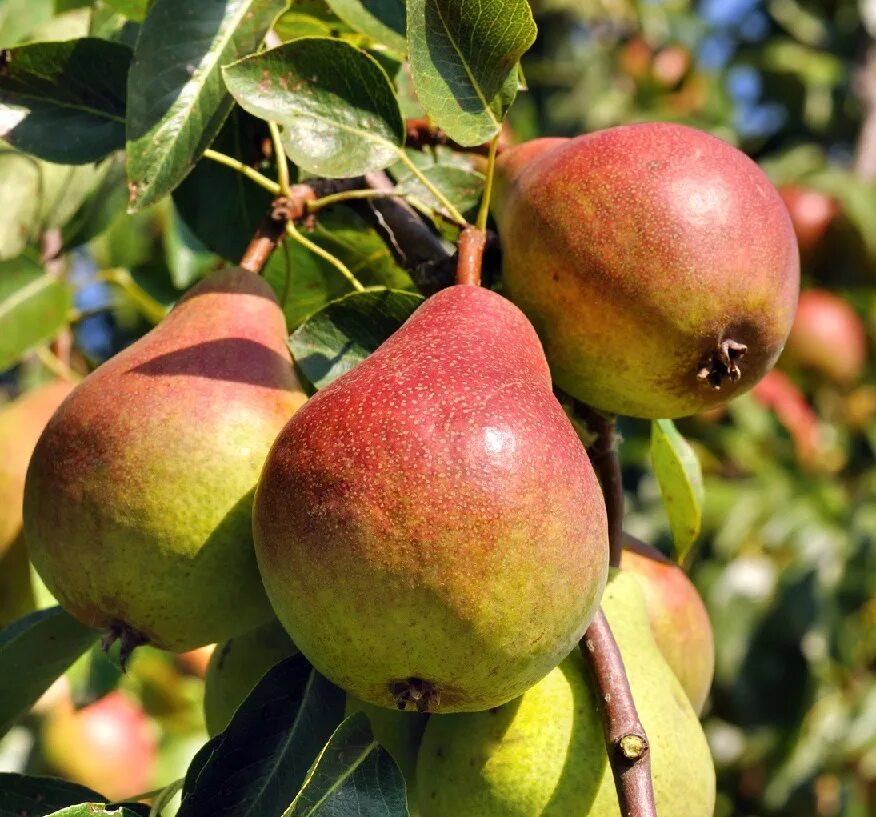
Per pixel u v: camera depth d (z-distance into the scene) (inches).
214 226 18.1
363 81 14.2
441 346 12.3
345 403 11.9
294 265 18.4
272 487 11.9
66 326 22.8
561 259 13.8
